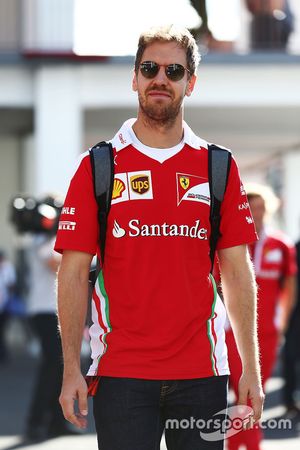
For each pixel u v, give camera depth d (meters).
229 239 4.83
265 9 17.78
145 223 4.65
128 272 4.64
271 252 8.48
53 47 16.22
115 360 4.61
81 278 4.72
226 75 16.53
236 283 4.86
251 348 4.84
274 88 16.58
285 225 23.97
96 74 16.38
